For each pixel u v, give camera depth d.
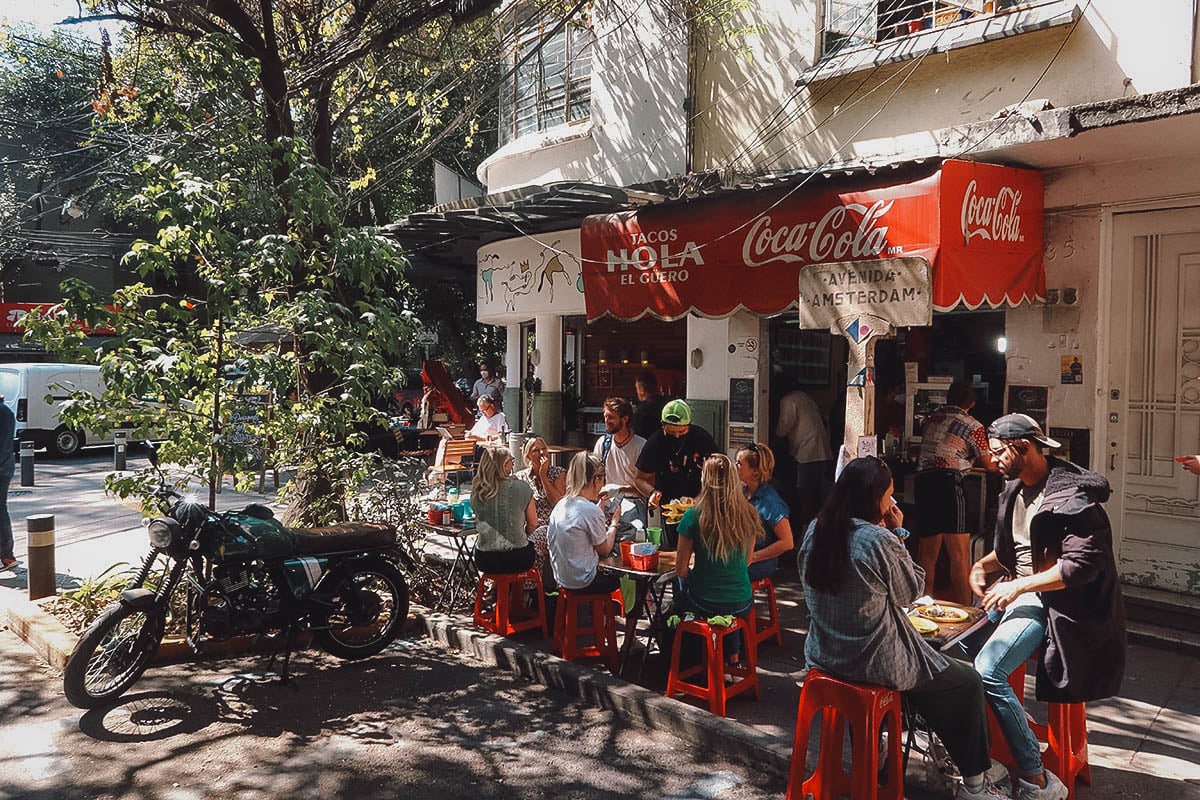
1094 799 3.90
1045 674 3.72
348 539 5.87
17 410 17.70
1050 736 3.92
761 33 8.88
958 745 3.66
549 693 5.45
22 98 21.42
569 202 8.85
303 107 9.12
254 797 4.09
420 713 5.12
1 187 21.97
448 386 16.23
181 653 5.92
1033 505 4.02
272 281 6.81
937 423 6.70
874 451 5.36
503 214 9.65
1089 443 6.61
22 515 11.47
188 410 6.27
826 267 5.53
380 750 4.61
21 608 6.73
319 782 4.25
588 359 12.29
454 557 8.10
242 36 7.73
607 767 4.44
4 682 5.53
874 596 3.48
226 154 6.60
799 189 6.67
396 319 6.72
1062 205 6.67
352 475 6.98
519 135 12.52
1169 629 5.98
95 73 20.05
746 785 4.25
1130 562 6.57
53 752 4.54
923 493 6.69
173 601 6.26
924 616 4.17
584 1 9.85
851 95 8.09
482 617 6.50
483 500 6.23
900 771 3.61
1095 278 6.55
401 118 16.14
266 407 6.49
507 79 12.22
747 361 8.89
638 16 10.14
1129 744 4.48
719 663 4.84
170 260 6.17
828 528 3.59
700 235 7.30
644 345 11.74
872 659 3.49
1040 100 6.43
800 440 8.51
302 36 10.40
